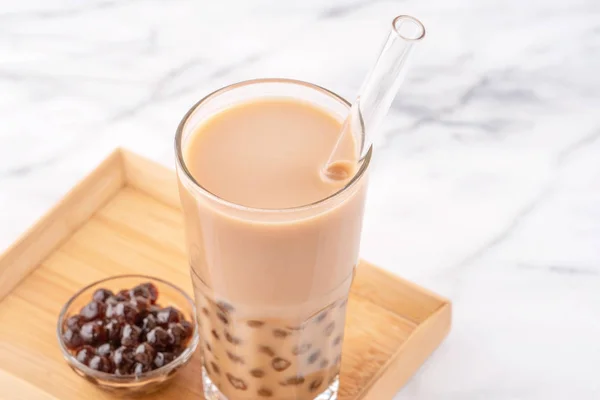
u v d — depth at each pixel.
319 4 1.16
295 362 0.76
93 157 1.01
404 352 0.82
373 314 0.86
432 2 1.17
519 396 0.85
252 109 0.73
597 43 1.13
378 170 1.00
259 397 0.79
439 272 0.93
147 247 0.89
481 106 1.06
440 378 0.86
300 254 0.70
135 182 0.92
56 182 0.99
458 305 0.90
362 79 1.08
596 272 0.93
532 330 0.89
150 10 1.14
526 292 0.92
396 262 0.93
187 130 0.72
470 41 1.12
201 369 0.82
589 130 1.04
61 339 0.80
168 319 0.81
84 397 0.80
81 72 1.08
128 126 1.03
